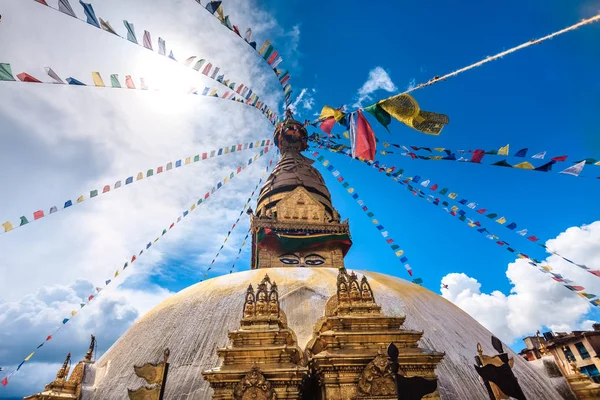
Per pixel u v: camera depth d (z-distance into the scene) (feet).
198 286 50.88
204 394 33.73
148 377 27.43
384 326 32.86
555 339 129.08
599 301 31.76
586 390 43.88
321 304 43.27
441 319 45.32
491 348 43.91
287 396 28.02
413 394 21.29
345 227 93.40
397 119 32.19
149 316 48.19
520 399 24.79
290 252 90.12
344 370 29.25
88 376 39.75
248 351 30.53
